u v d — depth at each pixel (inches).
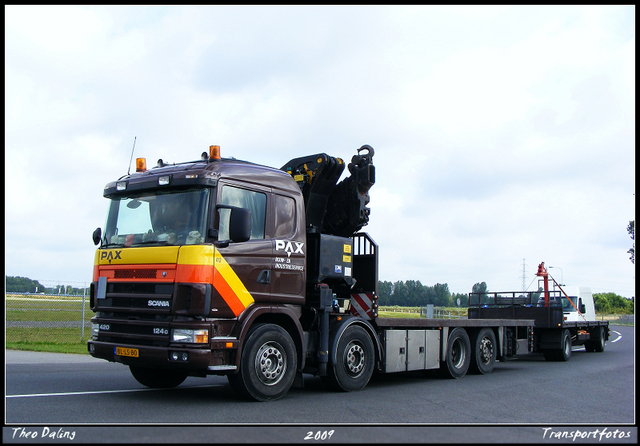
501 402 326.6
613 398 353.4
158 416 256.2
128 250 311.4
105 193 337.1
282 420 253.6
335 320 371.9
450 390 376.8
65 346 622.5
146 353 290.8
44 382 363.3
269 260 323.9
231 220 292.5
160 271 295.4
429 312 491.2
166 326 287.9
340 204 411.8
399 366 405.7
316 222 403.5
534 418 278.1
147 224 313.7
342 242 384.5
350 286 393.1
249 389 301.0
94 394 319.9
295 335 336.2
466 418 272.1
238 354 297.1
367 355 377.4
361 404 307.9
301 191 365.7
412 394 353.4
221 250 297.9
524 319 621.6
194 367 280.4
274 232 332.8
